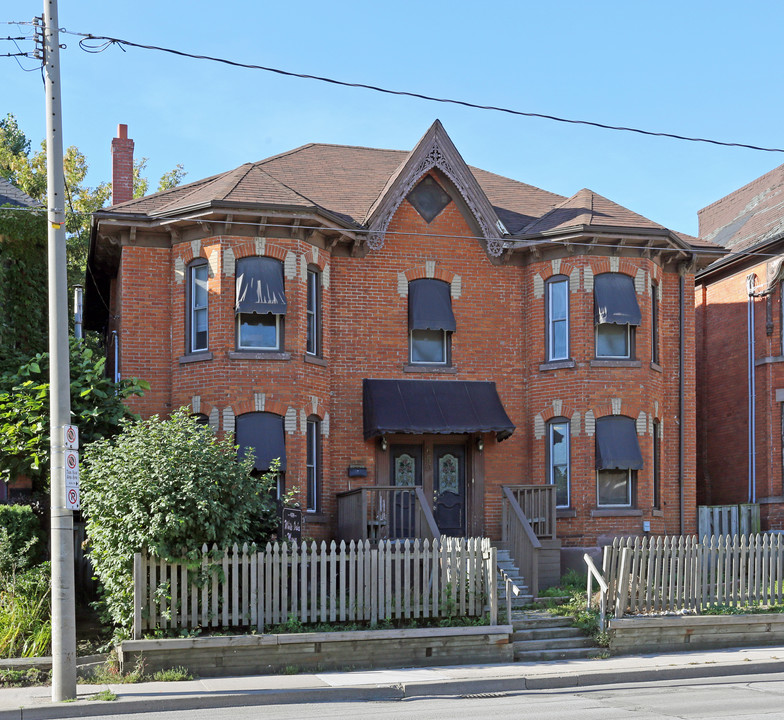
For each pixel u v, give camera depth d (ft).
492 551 53.01
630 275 76.02
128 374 70.38
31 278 74.90
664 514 78.38
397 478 74.90
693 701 41.06
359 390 74.08
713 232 111.55
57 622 42.01
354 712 39.37
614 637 54.13
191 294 71.00
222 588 50.47
